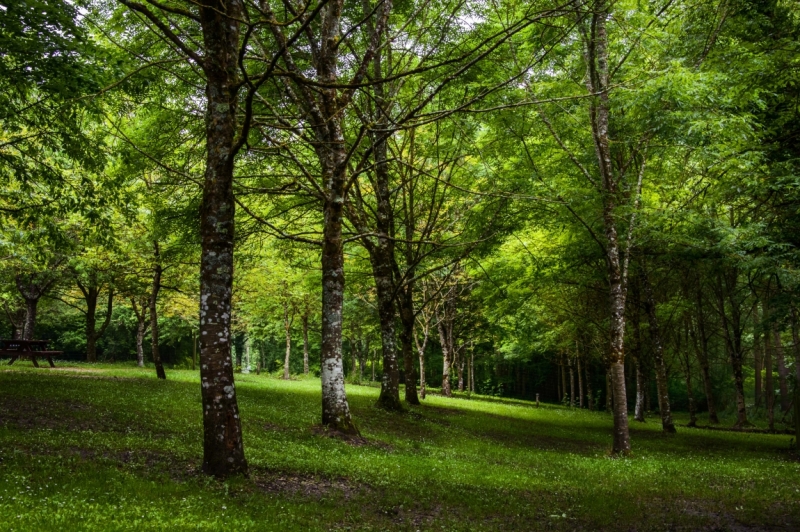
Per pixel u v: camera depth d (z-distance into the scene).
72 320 56.38
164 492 7.60
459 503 9.34
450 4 17.53
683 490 11.09
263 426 14.86
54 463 8.30
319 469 10.52
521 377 70.88
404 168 24.08
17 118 13.28
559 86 17.97
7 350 28.16
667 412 26.91
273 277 38.75
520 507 9.27
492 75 18.23
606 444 22.03
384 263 22.94
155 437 11.78
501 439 20.38
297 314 48.28
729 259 18.03
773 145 16.91
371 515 8.20
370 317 39.84
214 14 9.30
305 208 22.27
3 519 5.41
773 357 47.56
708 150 15.70
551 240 25.88
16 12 10.49
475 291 30.69
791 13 16.89
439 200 25.33
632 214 18.52
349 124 20.77
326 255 15.65
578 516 8.97
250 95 8.20
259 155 17.80
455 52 17.70
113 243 17.27
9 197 16.39
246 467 9.26
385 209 22.98
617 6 15.48
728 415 46.53
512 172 20.59
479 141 21.94
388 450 14.26
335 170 15.41
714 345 42.97
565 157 21.56
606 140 18.28
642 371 39.06
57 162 17.14
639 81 15.25
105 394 16.81
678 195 20.34
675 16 17.28
